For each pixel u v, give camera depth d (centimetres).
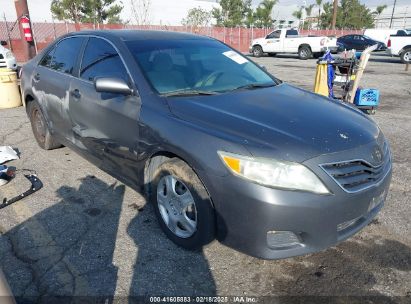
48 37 2248
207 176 247
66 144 434
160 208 303
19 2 1089
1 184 405
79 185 406
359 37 2455
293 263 279
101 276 265
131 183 333
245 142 239
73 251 292
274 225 231
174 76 328
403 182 417
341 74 747
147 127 290
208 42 403
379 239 308
